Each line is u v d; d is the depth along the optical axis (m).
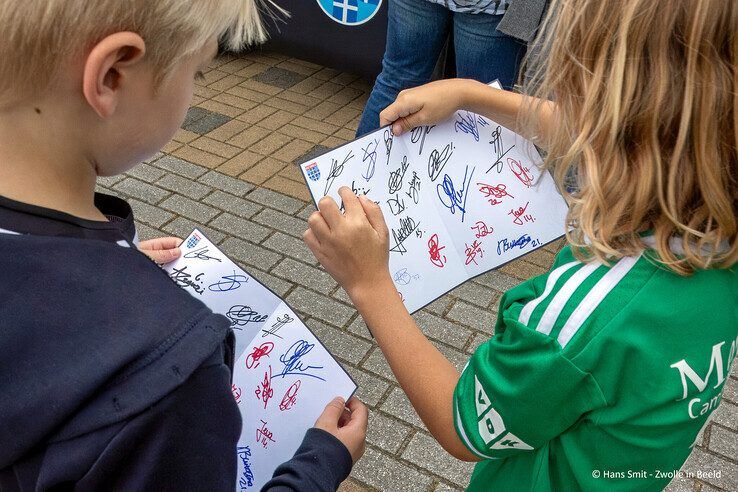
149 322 0.58
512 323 0.81
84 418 0.55
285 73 4.37
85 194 0.64
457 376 0.98
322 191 1.18
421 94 1.24
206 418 0.61
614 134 0.72
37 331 0.55
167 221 3.01
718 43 0.67
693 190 0.72
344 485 1.96
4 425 0.55
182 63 0.62
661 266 0.73
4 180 0.59
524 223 1.29
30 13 0.52
